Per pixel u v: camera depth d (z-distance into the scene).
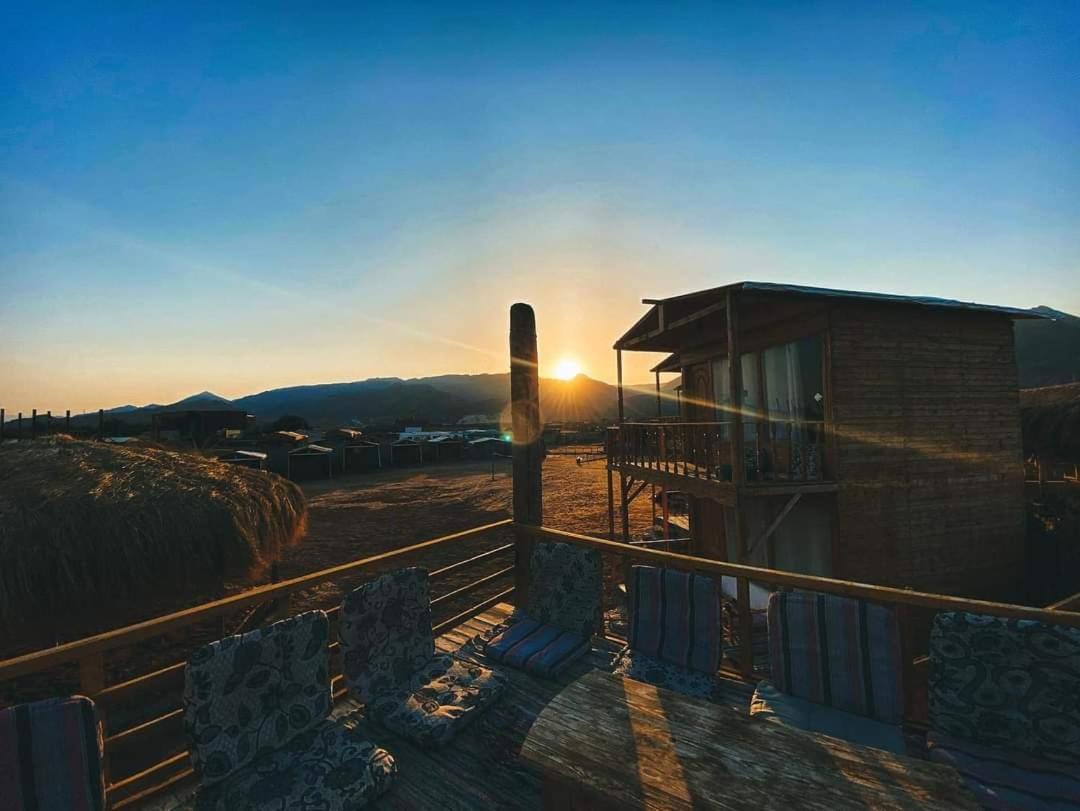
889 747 2.54
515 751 2.98
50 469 6.67
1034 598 9.06
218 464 8.76
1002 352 9.35
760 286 7.56
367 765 2.62
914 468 8.66
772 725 2.10
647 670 3.43
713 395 12.31
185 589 6.45
